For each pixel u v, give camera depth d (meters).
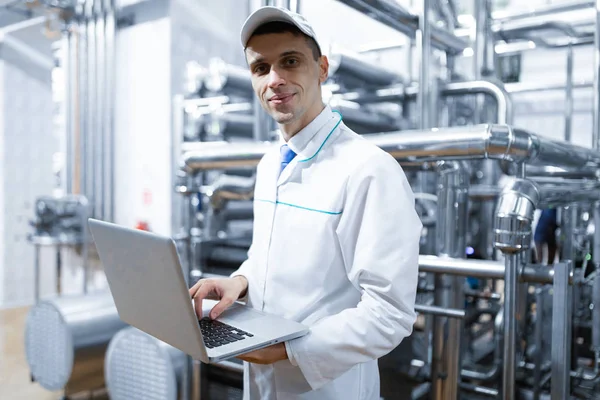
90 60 4.63
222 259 2.50
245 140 3.83
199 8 4.72
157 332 0.95
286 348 0.95
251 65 1.04
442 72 2.96
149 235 0.81
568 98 2.87
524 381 2.27
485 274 1.40
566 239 2.18
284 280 1.09
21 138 4.72
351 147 1.06
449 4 2.85
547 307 2.34
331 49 2.62
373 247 0.94
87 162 4.71
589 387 2.11
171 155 4.31
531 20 2.70
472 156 1.39
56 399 2.67
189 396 2.07
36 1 4.06
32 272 4.80
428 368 2.08
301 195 1.08
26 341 2.62
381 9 1.82
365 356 0.95
